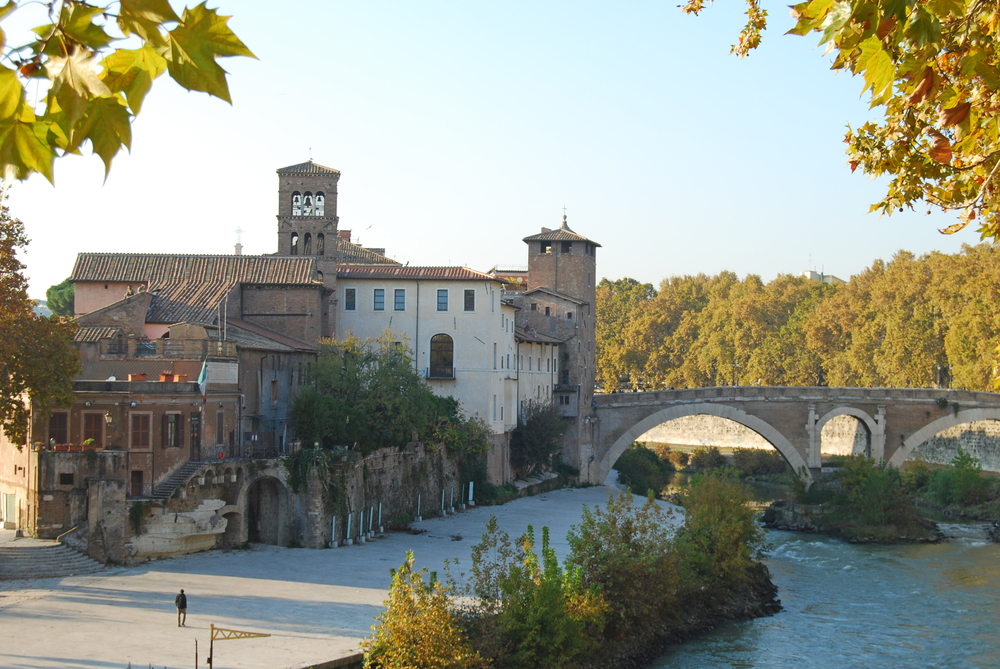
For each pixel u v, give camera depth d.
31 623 39.34
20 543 49.28
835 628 54.62
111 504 49.88
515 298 109.69
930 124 13.40
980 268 125.50
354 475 62.38
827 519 90.75
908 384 131.00
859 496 89.56
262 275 77.38
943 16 9.38
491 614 40.06
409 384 71.56
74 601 42.84
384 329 83.88
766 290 182.62
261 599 45.16
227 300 71.94
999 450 115.75
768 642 51.59
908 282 136.75
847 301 151.00
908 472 106.38
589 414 109.12
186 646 37.50
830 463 108.12
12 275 47.47
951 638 52.56
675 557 53.59
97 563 49.09
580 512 82.19
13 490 53.09
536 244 113.12
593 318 117.50
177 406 52.78
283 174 86.00
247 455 59.22
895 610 58.97
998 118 12.11
